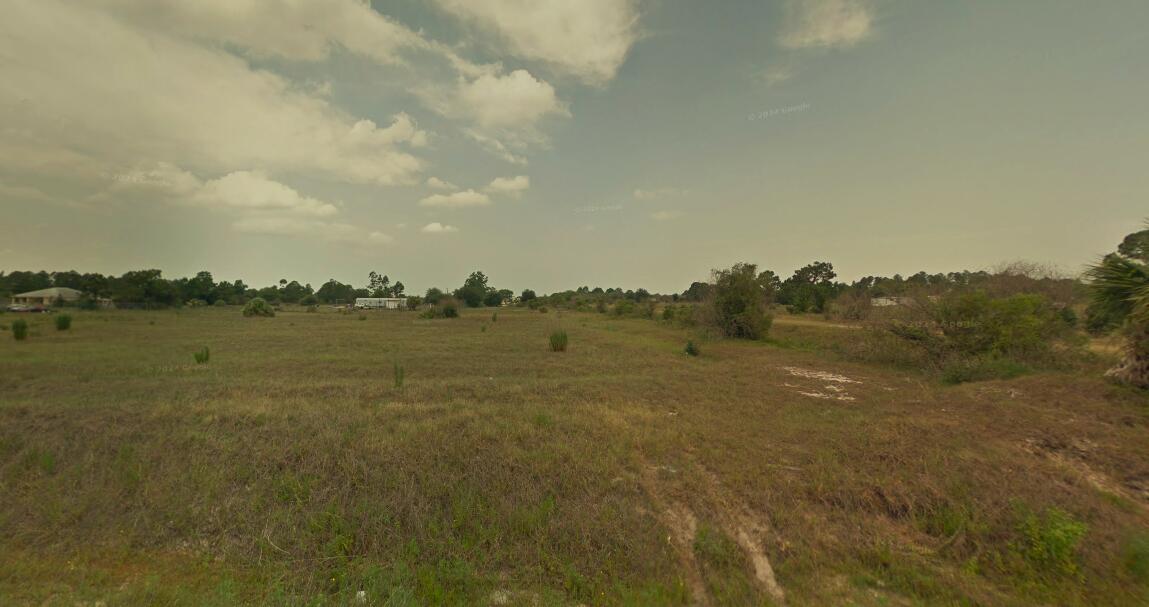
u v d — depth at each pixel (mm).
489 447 5680
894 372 13391
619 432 6531
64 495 4426
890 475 4906
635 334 26672
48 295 57469
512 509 4219
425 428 6352
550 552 3725
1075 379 8625
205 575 3473
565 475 4930
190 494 4434
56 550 3688
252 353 15938
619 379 11305
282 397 8484
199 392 8633
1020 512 4039
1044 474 4910
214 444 5539
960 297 13172
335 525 3961
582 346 19688
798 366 14430
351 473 4797
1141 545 3529
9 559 3555
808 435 6516
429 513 4188
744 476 5004
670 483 4895
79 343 17875
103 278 51656
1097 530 3832
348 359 14602
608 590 3355
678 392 9805
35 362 12438
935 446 5719
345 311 63156
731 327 23484
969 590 3332
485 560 3639
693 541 3928
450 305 45781
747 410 8219
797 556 3699
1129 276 8117
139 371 11250
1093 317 9508
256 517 4145
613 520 4086
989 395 8625
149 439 5766
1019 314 12203
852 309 25672
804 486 4727
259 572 3535
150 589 3209
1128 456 5402
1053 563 3529
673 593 3311
